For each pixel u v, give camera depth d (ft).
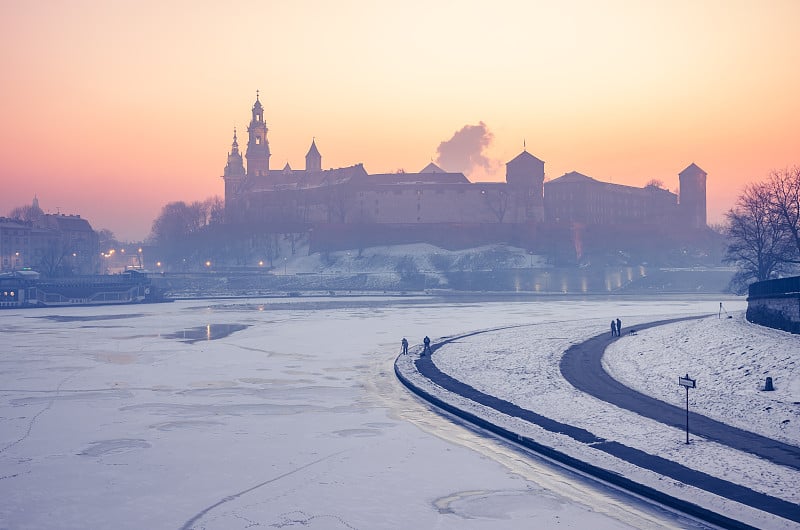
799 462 108.37
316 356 249.34
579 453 118.42
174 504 102.94
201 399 174.70
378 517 97.91
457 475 114.52
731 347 195.42
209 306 540.11
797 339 185.06
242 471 117.60
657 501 99.04
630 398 159.53
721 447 117.60
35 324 385.91
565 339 267.80
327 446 131.85
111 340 301.22
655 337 250.37
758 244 393.09
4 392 183.73
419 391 179.22
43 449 130.31
